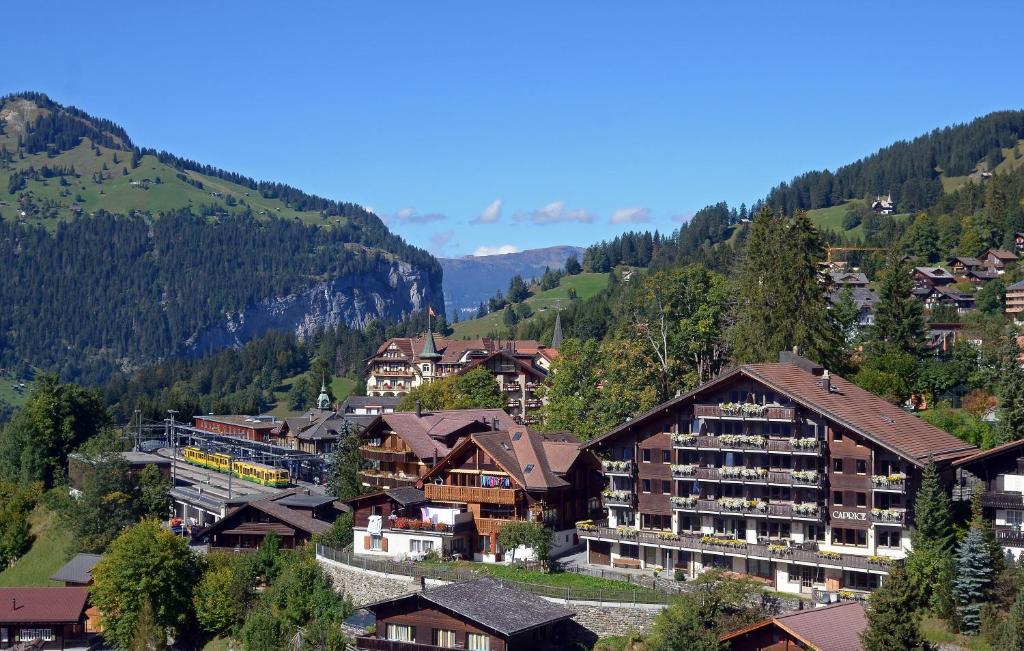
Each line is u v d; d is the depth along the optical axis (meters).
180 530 127.56
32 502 146.25
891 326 123.75
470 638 73.88
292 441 180.50
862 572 77.69
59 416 159.25
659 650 67.56
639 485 89.31
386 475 110.19
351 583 91.50
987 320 171.38
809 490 81.81
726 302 125.06
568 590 78.88
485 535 95.81
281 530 108.31
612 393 119.25
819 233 120.75
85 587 105.38
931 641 65.94
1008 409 98.19
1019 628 61.81
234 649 91.94
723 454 85.38
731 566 83.88
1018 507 73.62
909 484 78.31
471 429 110.94
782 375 85.62
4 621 100.19
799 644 62.00
